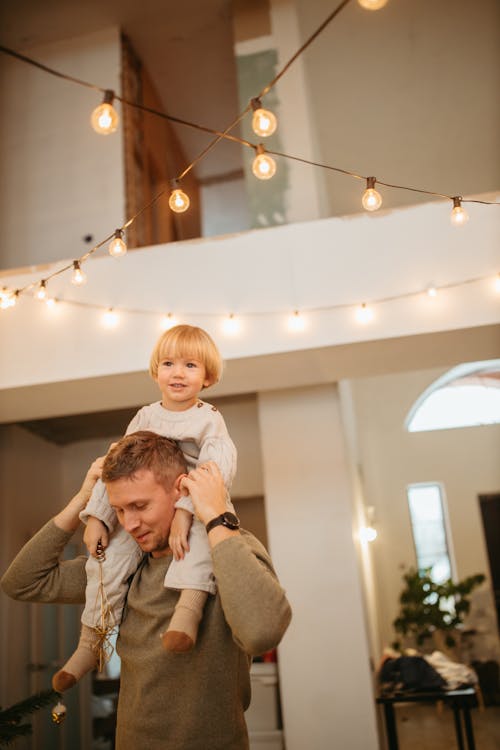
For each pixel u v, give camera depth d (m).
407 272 3.66
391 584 8.74
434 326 3.55
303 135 5.05
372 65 6.34
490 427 9.17
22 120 5.93
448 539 8.89
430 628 8.26
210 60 6.71
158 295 3.85
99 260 3.96
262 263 3.81
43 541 1.45
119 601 1.40
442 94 6.53
